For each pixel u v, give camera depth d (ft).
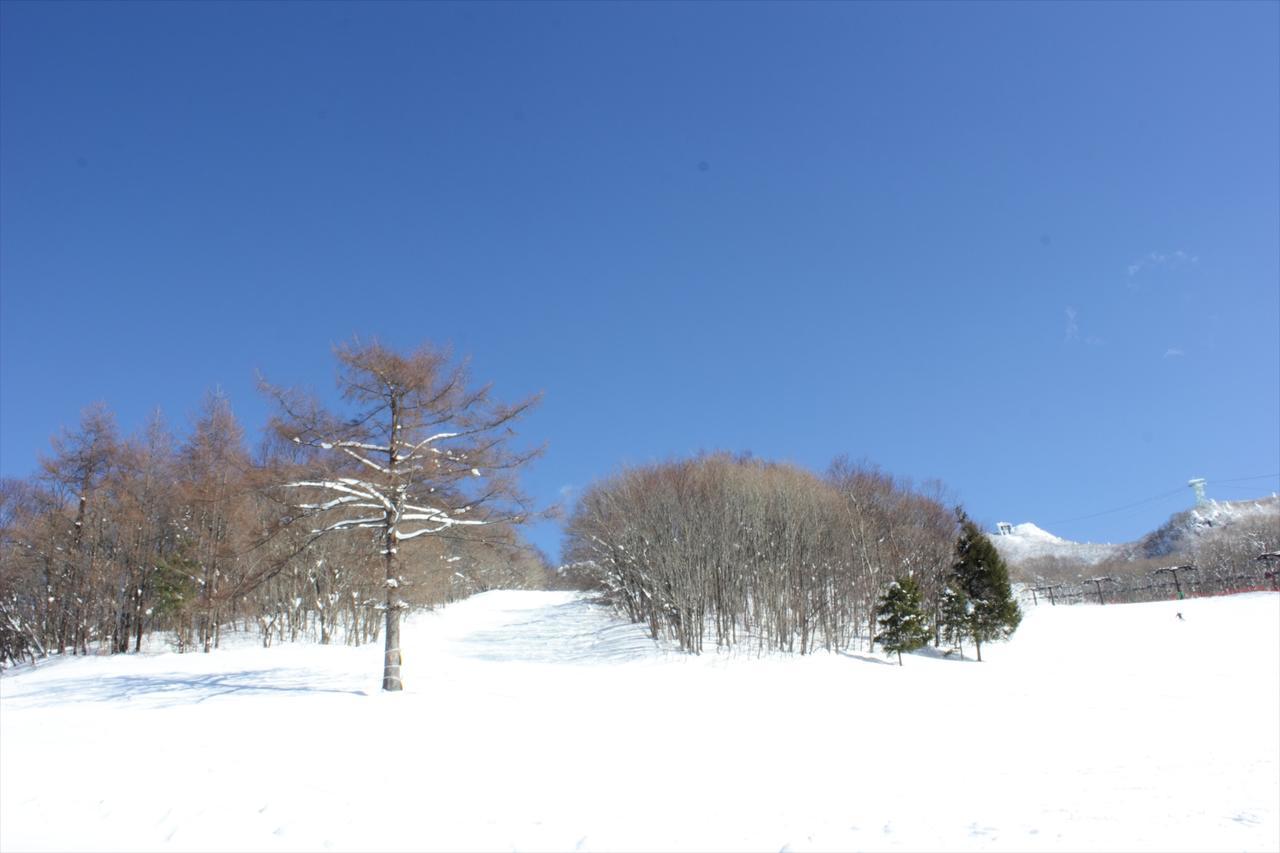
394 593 69.10
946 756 46.21
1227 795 33.88
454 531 70.44
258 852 28.76
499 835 30.50
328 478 67.62
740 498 134.41
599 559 168.04
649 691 72.64
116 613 131.03
